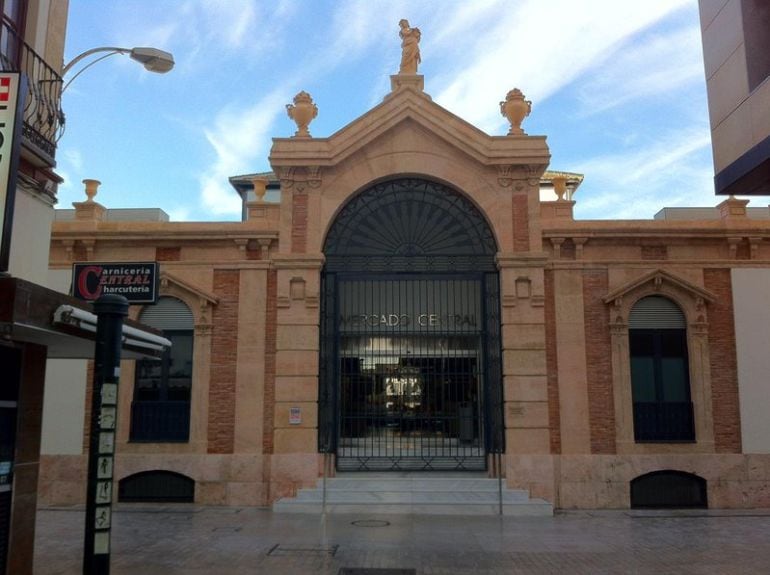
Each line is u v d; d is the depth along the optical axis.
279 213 17.80
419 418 17.56
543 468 16.30
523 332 16.89
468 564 10.68
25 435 9.25
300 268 17.22
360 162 17.73
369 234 17.98
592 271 17.55
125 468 16.84
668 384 17.36
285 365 16.84
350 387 17.67
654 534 13.30
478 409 17.52
